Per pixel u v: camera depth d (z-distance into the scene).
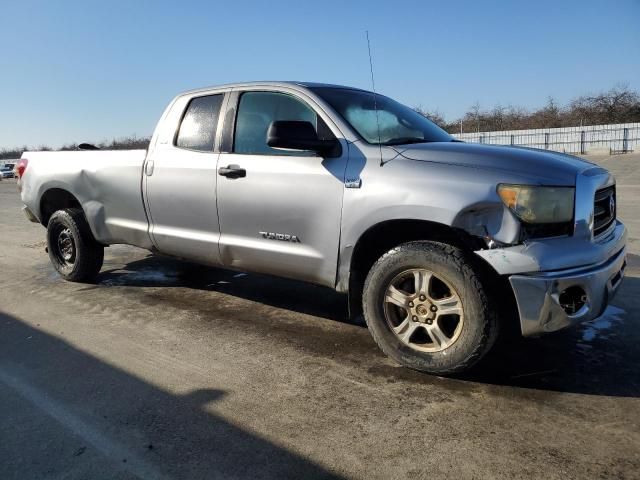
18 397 3.21
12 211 14.30
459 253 3.14
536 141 40.69
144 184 4.81
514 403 3.02
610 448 2.56
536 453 2.54
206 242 4.39
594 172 3.35
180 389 3.26
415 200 3.21
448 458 2.51
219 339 4.07
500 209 3.00
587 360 3.57
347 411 2.96
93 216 5.33
